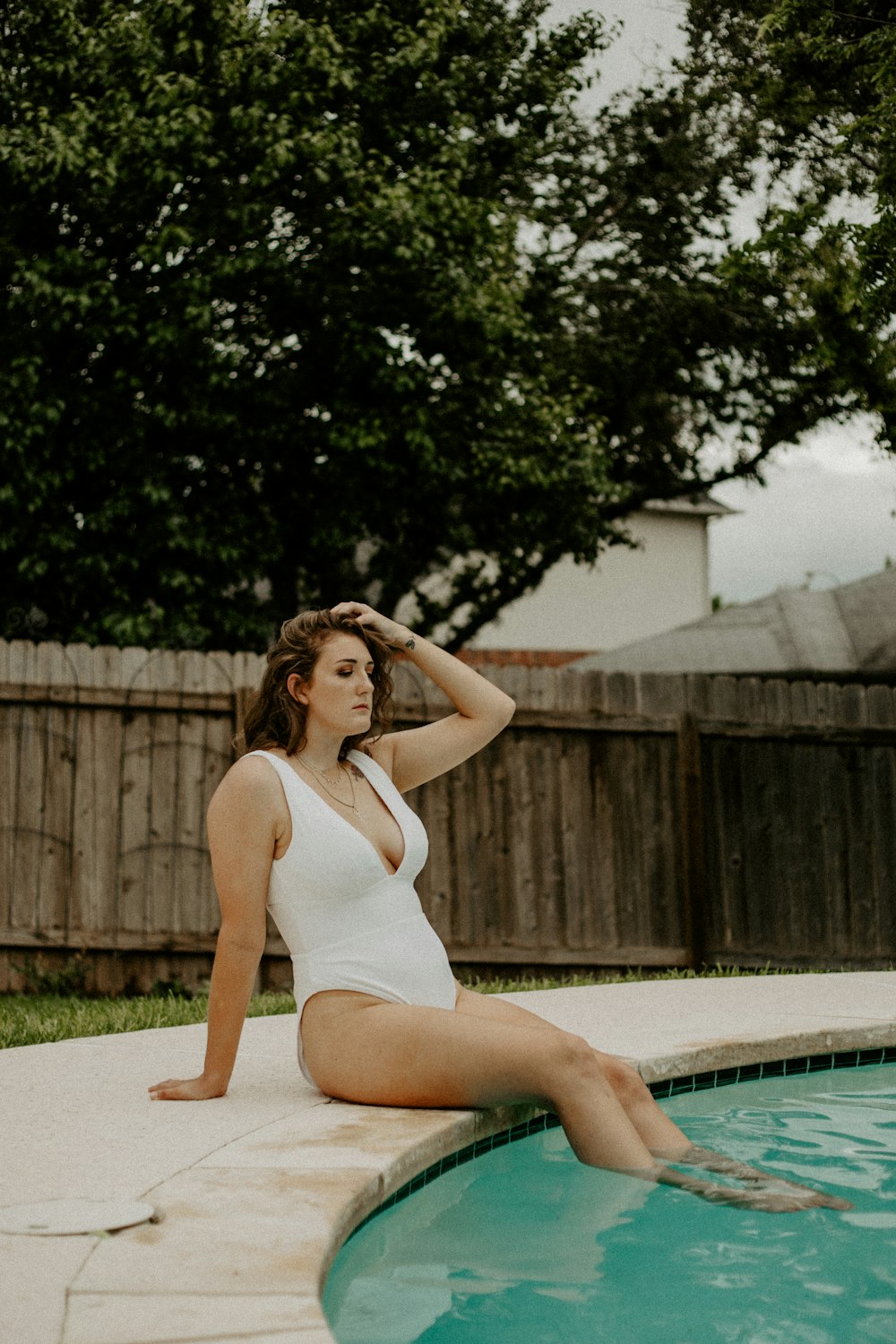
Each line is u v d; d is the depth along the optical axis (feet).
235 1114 9.23
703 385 43.68
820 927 25.90
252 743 10.27
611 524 46.52
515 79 37.76
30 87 31.68
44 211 31.45
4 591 32.94
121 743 24.17
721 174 38.63
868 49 21.94
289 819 9.56
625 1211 8.16
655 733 25.43
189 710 24.31
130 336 31.24
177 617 32.32
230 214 31.45
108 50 30.55
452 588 45.34
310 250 33.91
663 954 25.09
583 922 24.98
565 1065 8.48
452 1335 6.16
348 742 10.54
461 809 24.72
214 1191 7.23
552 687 25.08
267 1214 6.80
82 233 32.40
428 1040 8.96
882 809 26.43
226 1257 6.13
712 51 33.32
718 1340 6.09
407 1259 7.45
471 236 33.55
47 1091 10.21
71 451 31.76
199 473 34.35
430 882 24.50
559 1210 8.30
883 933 26.17
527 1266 7.25
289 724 9.93
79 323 31.32
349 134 31.50
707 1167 8.54
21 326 31.22
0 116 31.86
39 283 29.73
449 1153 8.84
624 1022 13.65
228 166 31.65
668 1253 7.38
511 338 37.29
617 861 25.20
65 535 31.63
